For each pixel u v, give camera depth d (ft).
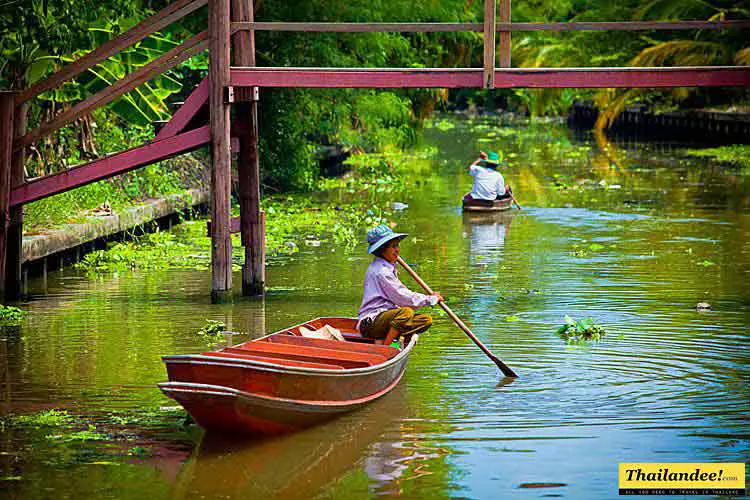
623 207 108.37
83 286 69.05
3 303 63.26
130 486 34.01
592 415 40.86
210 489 33.81
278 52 112.47
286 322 57.82
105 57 61.41
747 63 175.94
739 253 79.05
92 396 43.93
